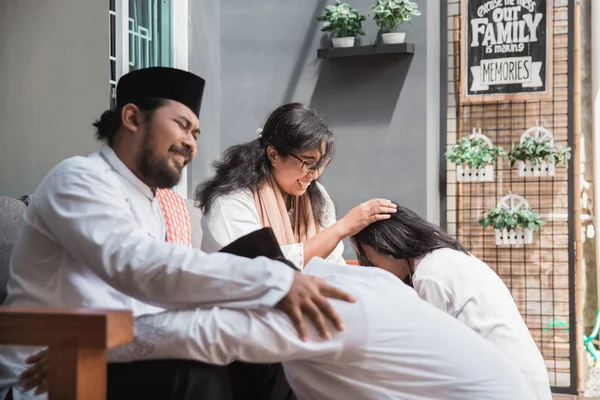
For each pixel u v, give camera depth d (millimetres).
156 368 1823
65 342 1502
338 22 5547
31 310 1533
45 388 1868
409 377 1869
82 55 3668
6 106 3750
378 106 5641
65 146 3684
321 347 1791
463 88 5680
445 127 5832
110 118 2178
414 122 5566
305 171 3234
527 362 2490
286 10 5824
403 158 5598
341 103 5719
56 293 2109
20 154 3736
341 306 1818
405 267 2715
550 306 5676
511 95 5602
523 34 5562
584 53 6359
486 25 5625
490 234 5785
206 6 5711
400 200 5602
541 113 5699
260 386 2041
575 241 5496
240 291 1783
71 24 3684
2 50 3750
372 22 5656
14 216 2846
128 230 1914
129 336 1579
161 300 1840
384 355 1851
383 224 2686
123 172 2150
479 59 5645
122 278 1842
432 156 5680
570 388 5273
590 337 6059
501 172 5766
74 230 1918
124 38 4273
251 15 5883
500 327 2514
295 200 3461
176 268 1800
